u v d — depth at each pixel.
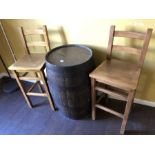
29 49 2.19
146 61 1.69
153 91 1.84
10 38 2.28
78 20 1.75
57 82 1.60
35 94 2.02
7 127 1.94
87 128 1.80
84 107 1.79
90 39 1.83
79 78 1.55
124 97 1.46
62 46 1.86
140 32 1.50
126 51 1.59
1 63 2.66
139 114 1.86
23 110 2.14
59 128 1.85
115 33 1.58
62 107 1.83
